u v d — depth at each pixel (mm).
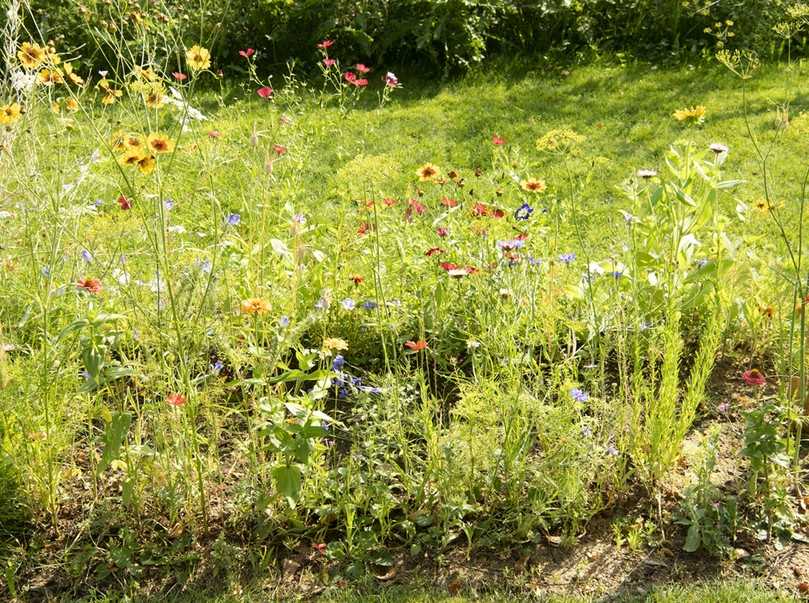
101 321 3164
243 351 3662
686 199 4141
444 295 4301
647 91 8305
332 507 3418
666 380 3561
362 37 8984
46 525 3443
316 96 8445
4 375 3338
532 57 9188
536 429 3885
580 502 3412
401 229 4715
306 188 6336
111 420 3227
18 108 3564
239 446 3514
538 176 6535
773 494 3502
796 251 4840
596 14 9469
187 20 8703
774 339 4406
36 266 3783
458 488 3416
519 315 3936
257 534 3371
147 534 3424
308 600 3143
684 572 3277
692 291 4391
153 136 3289
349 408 4090
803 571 3270
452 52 8914
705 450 3574
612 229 5316
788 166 6676
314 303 4258
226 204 5059
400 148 7266
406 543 3396
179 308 3604
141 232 4207
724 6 9172
